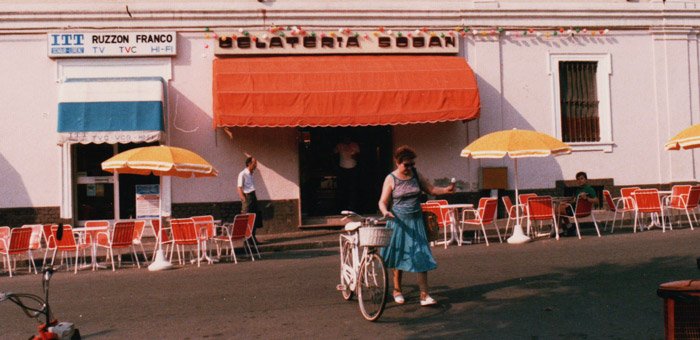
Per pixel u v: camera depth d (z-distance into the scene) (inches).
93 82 569.9
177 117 609.6
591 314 276.7
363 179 657.0
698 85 684.7
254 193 548.4
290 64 599.2
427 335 252.4
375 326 267.9
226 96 562.9
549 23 665.6
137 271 446.9
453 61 619.2
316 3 625.9
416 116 581.6
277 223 618.5
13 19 591.5
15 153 593.0
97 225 490.6
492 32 653.9
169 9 604.7
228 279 391.9
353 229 292.7
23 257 512.4
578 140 677.9
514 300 307.0
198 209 611.5
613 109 679.1
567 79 679.1
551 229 562.9
